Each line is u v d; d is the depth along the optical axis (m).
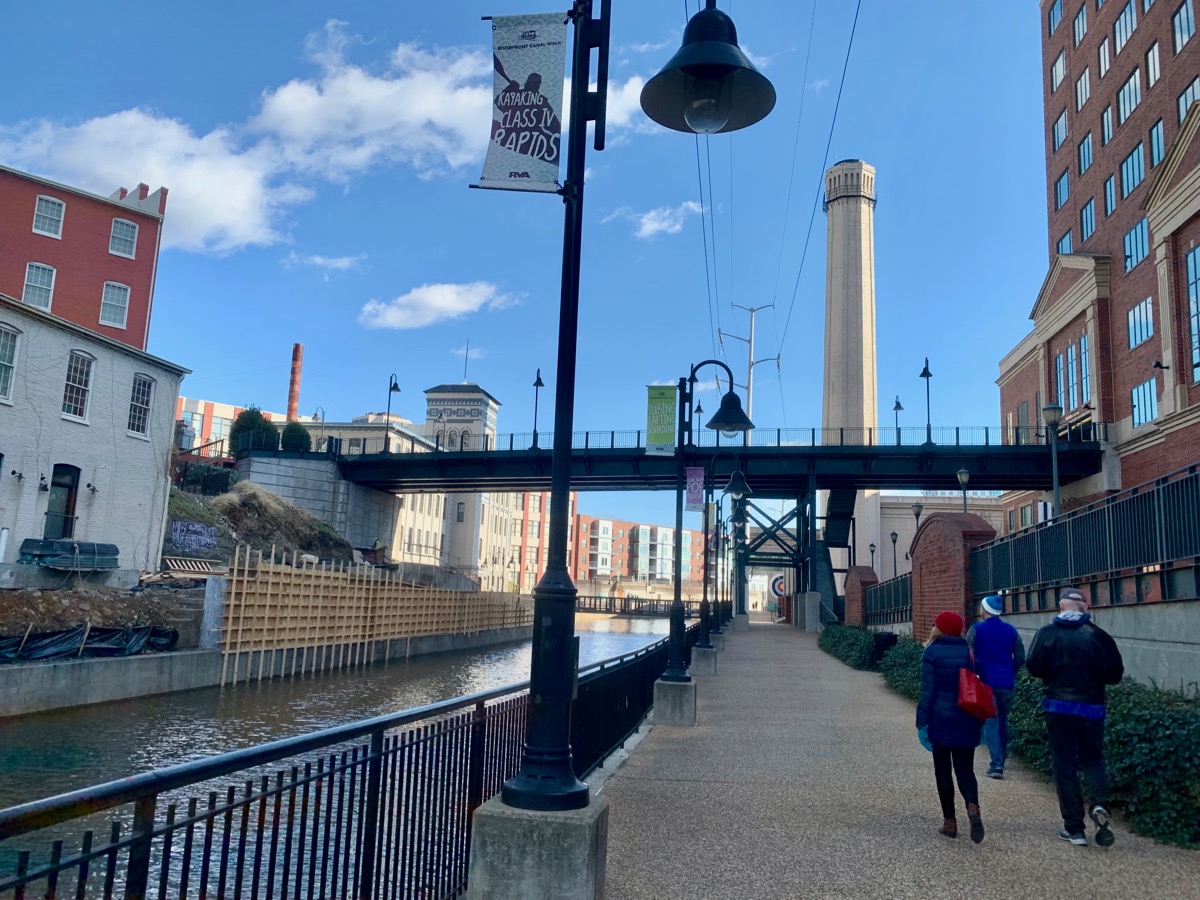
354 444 81.31
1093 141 48.19
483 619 62.84
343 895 4.13
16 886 2.33
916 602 23.25
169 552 39.56
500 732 6.57
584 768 8.92
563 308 5.21
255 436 64.62
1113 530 13.08
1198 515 10.50
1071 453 45.34
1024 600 16.98
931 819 7.43
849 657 24.20
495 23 5.49
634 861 6.23
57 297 43.88
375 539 62.03
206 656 28.69
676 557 14.36
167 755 17.70
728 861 6.24
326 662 38.50
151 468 33.69
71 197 44.78
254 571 32.78
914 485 54.56
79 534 30.17
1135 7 43.31
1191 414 36.34
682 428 16.09
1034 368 57.88
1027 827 7.16
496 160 5.32
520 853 4.63
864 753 10.62
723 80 6.38
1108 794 7.22
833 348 85.69
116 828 2.73
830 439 83.50
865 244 86.69
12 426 27.72
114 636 25.08
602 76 5.56
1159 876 5.88
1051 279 52.12
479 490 63.56
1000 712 9.15
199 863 7.67
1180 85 38.94
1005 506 64.75
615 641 74.50
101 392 31.33
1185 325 37.47
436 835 5.31
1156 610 11.43
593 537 166.38
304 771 3.87
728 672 21.98
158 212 48.31
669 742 11.38
